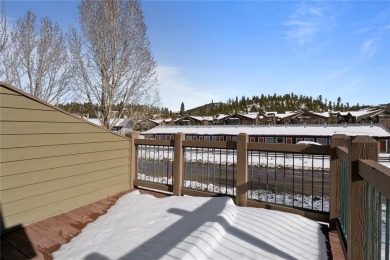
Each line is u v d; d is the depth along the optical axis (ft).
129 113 43.14
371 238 4.99
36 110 11.12
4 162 9.93
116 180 15.31
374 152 5.32
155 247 8.22
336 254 7.90
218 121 155.94
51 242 9.48
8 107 10.09
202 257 7.51
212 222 9.32
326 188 32.89
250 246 8.24
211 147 13.41
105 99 39.88
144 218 11.01
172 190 14.66
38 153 11.19
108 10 39.09
